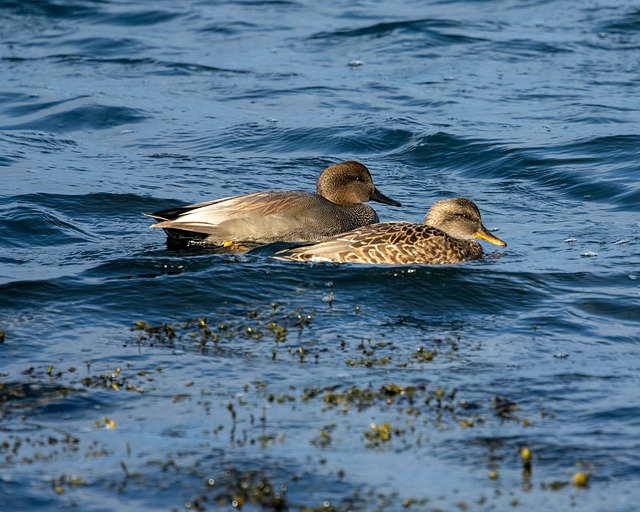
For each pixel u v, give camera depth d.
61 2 34.50
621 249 16.17
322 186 18.08
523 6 33.94
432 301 13.80
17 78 27.12
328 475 9.30
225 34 31.59
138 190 19.42
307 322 12.96
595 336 12.62
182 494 9.02
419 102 25.20
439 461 9.57
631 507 8.82
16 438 9.95
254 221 16.72
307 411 10.52
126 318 13.06
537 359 11.89
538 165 20.89
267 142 22.83
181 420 10.32
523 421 10.33
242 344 12.26
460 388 11.05
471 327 12.93
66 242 16.58
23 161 20.97
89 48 30.08
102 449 9.76
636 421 10.31
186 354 11.94
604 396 10.88
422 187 20.20
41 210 17.69
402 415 10.45
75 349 12.07
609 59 28.20
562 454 9.69
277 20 33.19
